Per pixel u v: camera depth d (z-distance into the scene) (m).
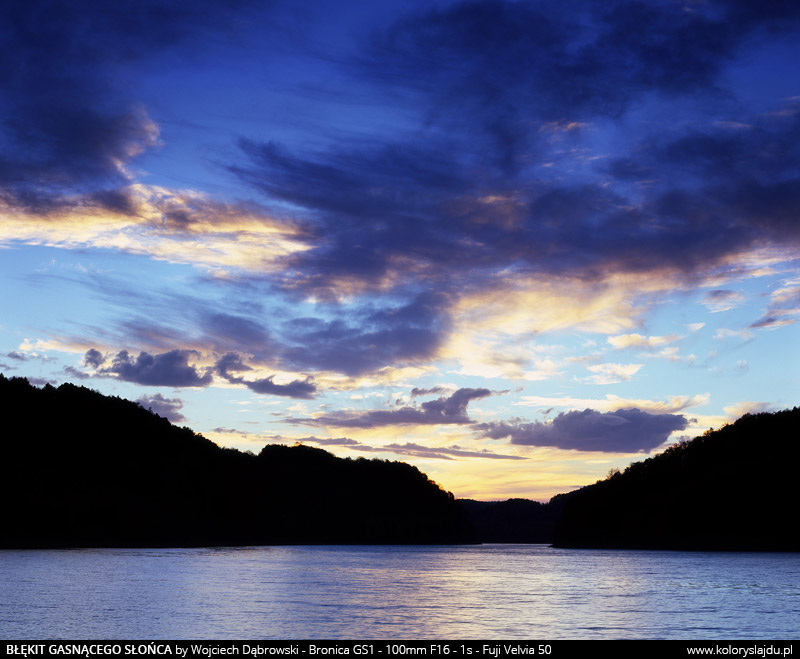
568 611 65.31
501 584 97.44
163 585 84.00
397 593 81.06
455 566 148.00
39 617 55.38
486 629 53.94
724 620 60.03
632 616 62.25
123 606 62.59
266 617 57.91
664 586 94.69
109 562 127.12
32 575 94.50
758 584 97.44
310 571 119.88
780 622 58.97
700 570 131.00
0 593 71.62
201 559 148.75
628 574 120.38
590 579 107.94
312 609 63.72
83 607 61.41
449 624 56.00
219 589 81.06
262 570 118.00
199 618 56.50
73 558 139.50
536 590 87.50
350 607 65.81
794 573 120.75
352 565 145.12
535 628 54.78
